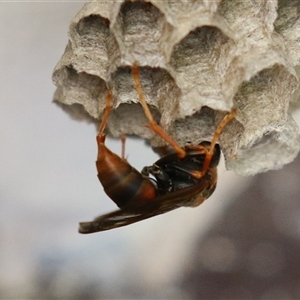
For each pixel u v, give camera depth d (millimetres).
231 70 126
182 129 132
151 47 127
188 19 124
